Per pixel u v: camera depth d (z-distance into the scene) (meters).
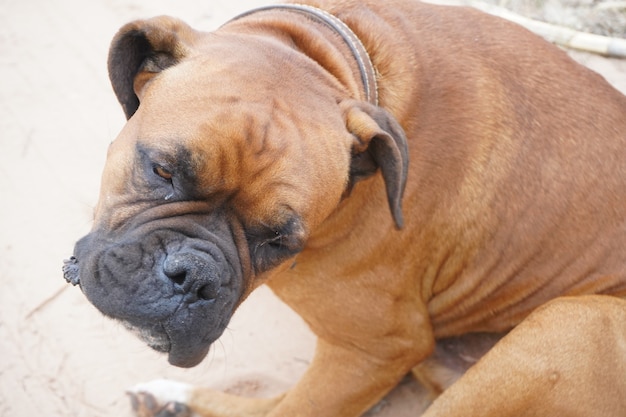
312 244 1.72
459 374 1.88
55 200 2.09
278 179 1.57
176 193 1.58
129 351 1.95
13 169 2.12
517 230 1.78
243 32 1.70
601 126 1.79
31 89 2.23
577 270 1.79
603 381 1.72
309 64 1.66
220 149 1.55
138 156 1.58
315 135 1.60
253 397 1.92
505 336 1.77
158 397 1.88
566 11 2.33
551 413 1.73
